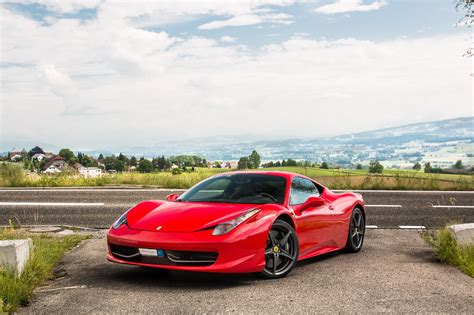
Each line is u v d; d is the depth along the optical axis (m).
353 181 20.53
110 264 7.04
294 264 6.36
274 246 6.13
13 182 20.52
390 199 16.14
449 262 7.15
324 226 7.21
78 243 8.68
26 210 12.93
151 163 116.44
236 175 7.27
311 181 7.65
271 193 6.71
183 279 6.08
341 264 7.11
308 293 5.40
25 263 5.75
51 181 20.78
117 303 5.02
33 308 4.92
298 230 6.57
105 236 9.48
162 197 15.61
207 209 6.12
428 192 18.44
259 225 5.88
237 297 5.22
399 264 7.11
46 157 146.12
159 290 5.53
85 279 6.12
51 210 12.95
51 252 7.48
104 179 21.20
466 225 7.55
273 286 5.71
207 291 5.47
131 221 6.17
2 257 5.48
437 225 11.38
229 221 5.78
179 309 4.80
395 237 9.76
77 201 14.64
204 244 5.54
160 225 5.87
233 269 5.64
